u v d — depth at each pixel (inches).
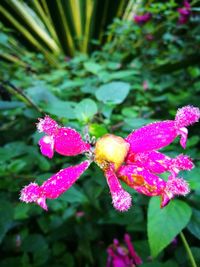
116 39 17.8
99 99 6.8
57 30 22.8
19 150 7.2
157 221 4.8
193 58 13.4
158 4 13.6
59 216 9.1
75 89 11.9
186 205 4.9
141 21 15.1
